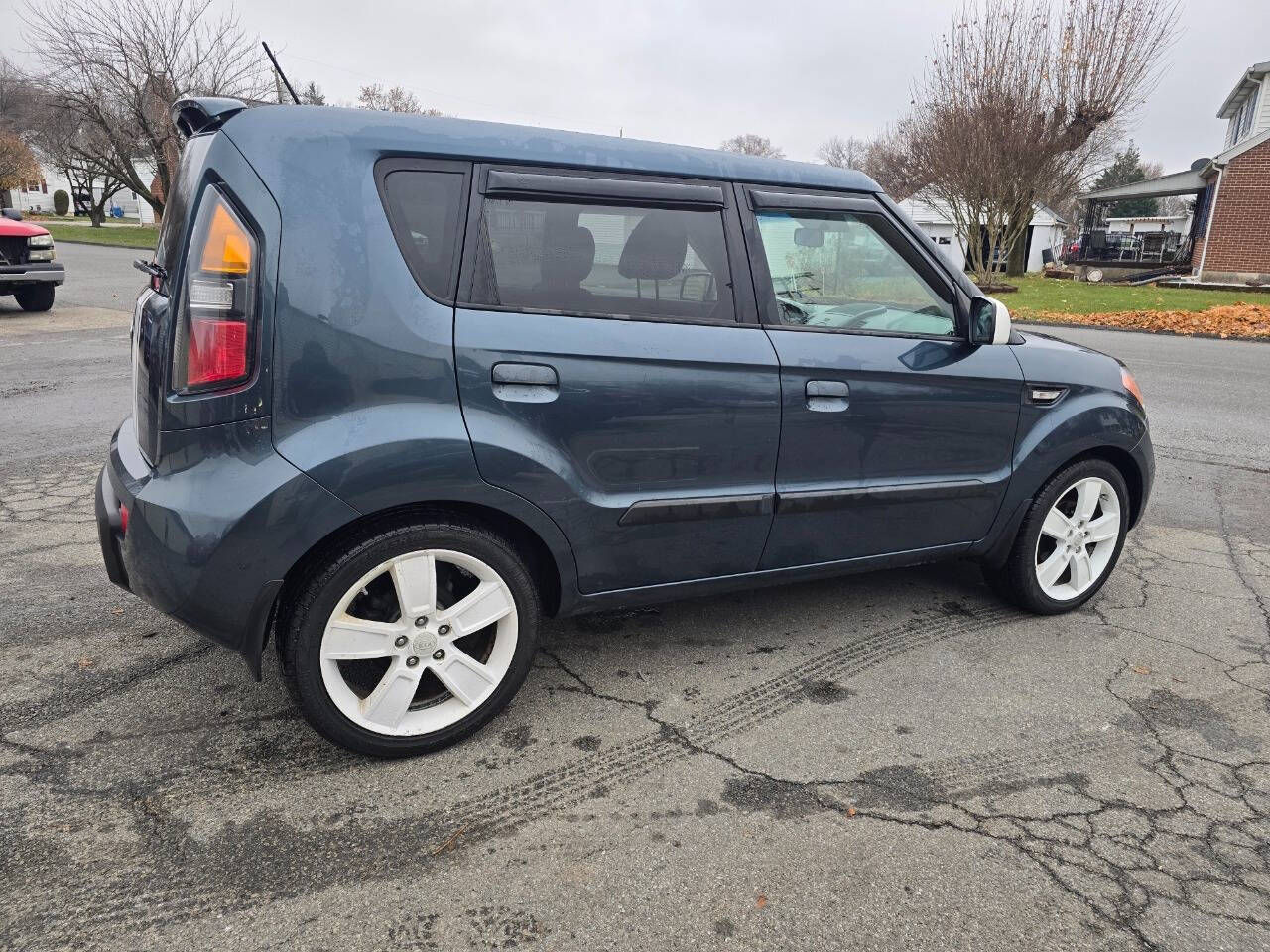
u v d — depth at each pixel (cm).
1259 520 520
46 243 1228
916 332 329
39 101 3175
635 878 216
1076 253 3703
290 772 254
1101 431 369
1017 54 2172
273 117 237
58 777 247
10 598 362
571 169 266
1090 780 261
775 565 317
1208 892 217
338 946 193
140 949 190
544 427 259
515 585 269
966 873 221
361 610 256
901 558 345
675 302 281
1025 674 326
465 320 247
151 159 3059
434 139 250
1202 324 1523
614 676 317
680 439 281
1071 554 379
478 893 210
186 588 231
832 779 258
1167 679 325
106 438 614
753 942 197
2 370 844
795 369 296
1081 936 201
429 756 266
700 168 289
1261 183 2480
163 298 243
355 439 234
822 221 311
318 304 230
